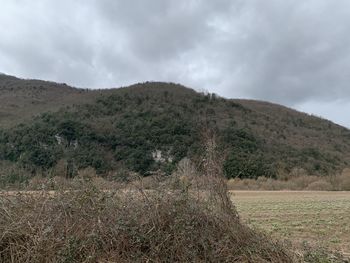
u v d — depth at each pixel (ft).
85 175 24.82
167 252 22.03
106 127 254.88
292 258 24.00
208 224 23.48
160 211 22.91
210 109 347.56
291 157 279.08
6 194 22.62
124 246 21.88
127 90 352.08
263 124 375.25
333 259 26.43
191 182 25.14
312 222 54.13
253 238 23.84
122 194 23.75
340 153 353.10
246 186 170.09
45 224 21.52
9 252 20.88
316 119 467.11
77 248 21.02
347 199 116.78
